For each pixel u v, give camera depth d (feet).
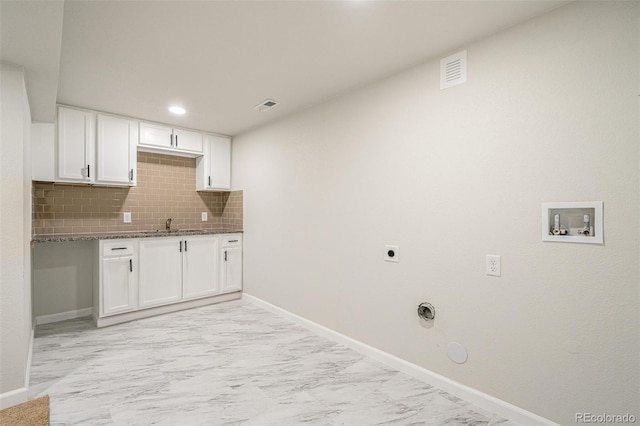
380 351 8.01
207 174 13.46
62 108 9.95
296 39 6.27
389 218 7.82
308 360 8.03
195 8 5.27
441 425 5.61
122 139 11.13
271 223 11.91
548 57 5.39
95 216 11.53
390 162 7.80
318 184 9.83
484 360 6.16
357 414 5.90
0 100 5.93
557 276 5.30
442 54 6.79
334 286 9.29
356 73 7.72
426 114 7.07
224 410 5.97
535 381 5.54
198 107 10.22
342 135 9.04
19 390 6.07
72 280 11.17
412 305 7.34
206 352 8.43
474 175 6.30
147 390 6.60
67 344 8.84
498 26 5.82
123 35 6.07
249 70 7.57
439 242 6.84
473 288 6.31
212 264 12.76
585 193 5.02
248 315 11.47
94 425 5.48
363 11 5.38
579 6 5.07
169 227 13.09
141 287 10.92
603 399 4.88
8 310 6.02
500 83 5.95
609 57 4.82
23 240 6.19
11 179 6.04
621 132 4.72
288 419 5.73
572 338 5.16
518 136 5.72
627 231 4.67
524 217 5.66
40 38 5.15
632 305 4.64
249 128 12.80
